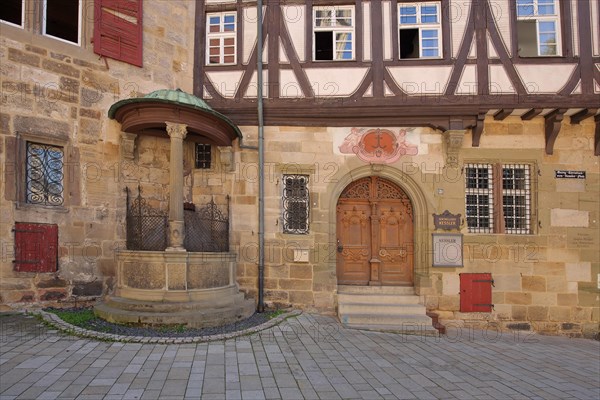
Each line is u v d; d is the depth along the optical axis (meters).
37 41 6.94
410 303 8.15
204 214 8.16
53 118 7.03
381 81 8.25
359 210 8.78
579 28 8.04
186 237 7.53
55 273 6.93
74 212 7.16
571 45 8.01
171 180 7.02
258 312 7.89
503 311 8.20
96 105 7.49
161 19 8.35
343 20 8.64
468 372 5.27
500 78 8.03
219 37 8.83
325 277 8.26
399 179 8.48
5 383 4.14
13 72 6.70
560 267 8.24
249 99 8.42
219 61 8.79
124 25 7.86
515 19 8.18
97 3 7.56
